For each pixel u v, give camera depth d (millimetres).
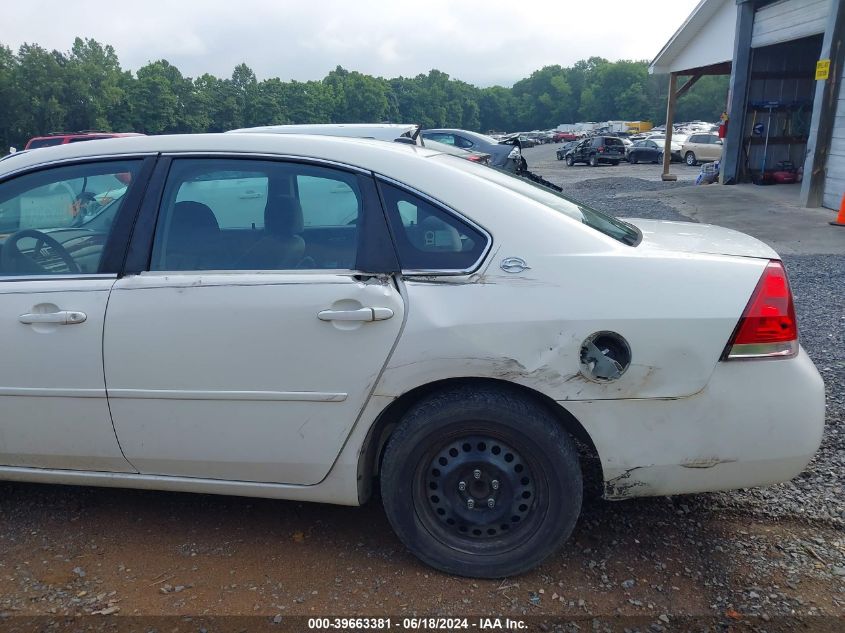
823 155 12328
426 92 126125
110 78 73500
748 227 10977
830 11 11719
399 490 2639
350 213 2711
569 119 151000
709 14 18625
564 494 2572
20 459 2934
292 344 2574
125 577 2719
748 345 2455
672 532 2982
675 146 35562
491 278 2531
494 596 2586
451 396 2568
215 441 2713
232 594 2605
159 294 2668
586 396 2492
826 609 2482
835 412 4082
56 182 2920
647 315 2447
